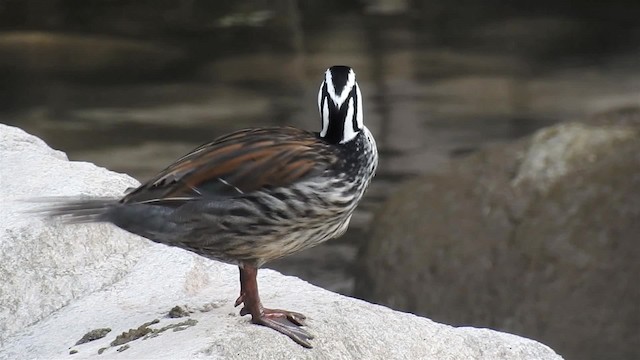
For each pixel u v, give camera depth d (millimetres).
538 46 30734
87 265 8688
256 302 7359
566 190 14391
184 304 8094
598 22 32406
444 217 14758
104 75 28625
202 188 6973
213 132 24500
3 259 8477
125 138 24062
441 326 8000
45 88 27594
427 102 26594
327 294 8227
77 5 32875
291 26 32219
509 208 14508
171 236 7039
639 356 13328
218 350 7004
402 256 14656
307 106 26484
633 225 13891
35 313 8305
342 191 7086
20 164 9852
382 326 7727
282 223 6996
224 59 29875
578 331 13516
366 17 33125
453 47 30766
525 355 7965
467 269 14258
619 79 28188
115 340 7496
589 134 15039
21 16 32094
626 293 13547
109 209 6996
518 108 26234
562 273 13812
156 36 31406
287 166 6973
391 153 23078
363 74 28844
